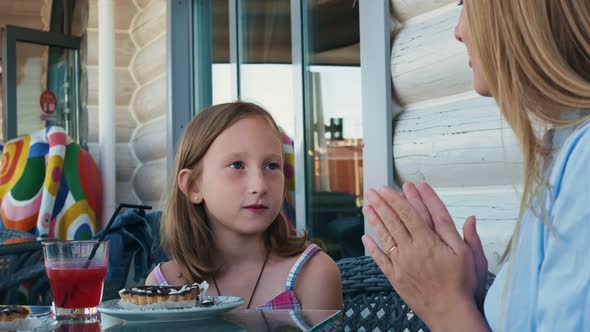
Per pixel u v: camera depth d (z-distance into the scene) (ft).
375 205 3.13
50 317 4.18
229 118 5.31
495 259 6.20
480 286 3.14
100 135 17.60
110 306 4.04
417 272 3.00
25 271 7.39
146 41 16.98
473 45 2.89
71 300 4.23
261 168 5.20
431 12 7.21
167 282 5.51
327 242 10.17
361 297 5.08
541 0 2.62
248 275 5.30
